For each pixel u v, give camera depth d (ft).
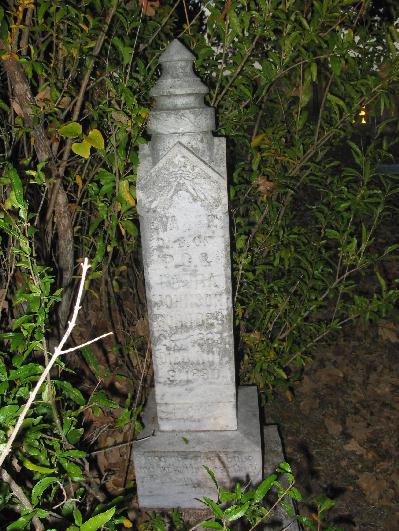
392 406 12.24
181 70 7.25
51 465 6.34
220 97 8.98
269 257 10.96
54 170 7.64
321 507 5.60
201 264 7.91
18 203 5.36
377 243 20.68
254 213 10.32
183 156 7.34
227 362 8.49
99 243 8.08
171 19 9.80
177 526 8.50
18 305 7.70
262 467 8.99
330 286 10.86
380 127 9.68
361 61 9.91
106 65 8.14
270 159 10.04
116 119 7.61
